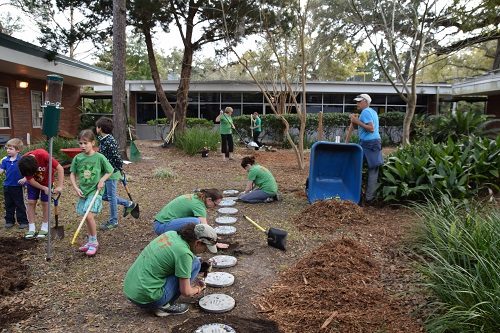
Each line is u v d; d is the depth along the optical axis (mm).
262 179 6707
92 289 3625
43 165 4969
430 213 4578
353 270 3924
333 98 21578
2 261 4180
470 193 6207
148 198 7113
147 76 39656
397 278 3814
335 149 6832
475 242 3369
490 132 12406
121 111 11000
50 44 13633
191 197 4324
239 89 20891
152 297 3008
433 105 21047
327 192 6648
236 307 3309
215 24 15141
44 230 5066
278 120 18078
